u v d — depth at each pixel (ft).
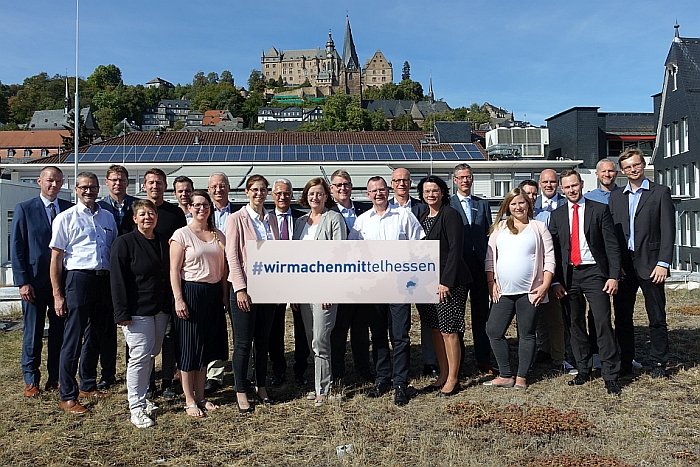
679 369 19.04
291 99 565.94
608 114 131.44
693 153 87.35
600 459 12.51
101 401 17.07
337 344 18.78
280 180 17.54
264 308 16.70
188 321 15.70
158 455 13.35
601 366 19.20
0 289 35.01
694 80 90.53
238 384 16.10
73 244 16.47
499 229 17.90
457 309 17.19
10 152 314.55
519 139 123.65
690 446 13.17
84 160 86.58
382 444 13.70
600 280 17.17
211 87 557.74
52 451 13.60
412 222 17.20
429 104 504.84
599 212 17.08
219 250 16.11
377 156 91.45
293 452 13.42
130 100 482.69
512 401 16.49
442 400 16.80
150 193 17.43
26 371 17.61
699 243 78.48
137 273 15.21
